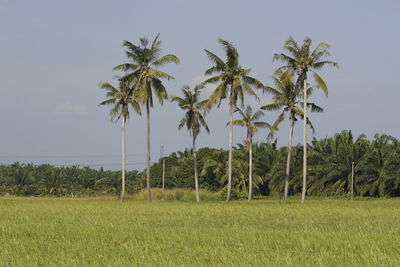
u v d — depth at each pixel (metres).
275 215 36.97
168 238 22.08
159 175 109.38
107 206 50.59
